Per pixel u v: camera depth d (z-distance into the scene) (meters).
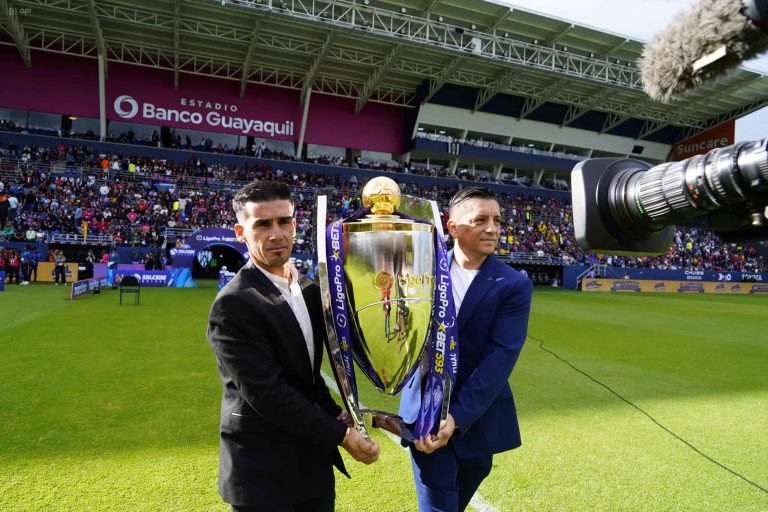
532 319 13.05
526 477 3.32
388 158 33.69
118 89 26.58
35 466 3.27
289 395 1.60
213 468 3.29
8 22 20.95
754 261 37.72
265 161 28.80
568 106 34.25
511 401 2.17
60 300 13.03
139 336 8.06
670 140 37.72
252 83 28.98
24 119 25.48
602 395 5.42
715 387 5.93
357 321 1.58
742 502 3.02
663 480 3.31
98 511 2.73
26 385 5.11
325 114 31.06
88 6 20.50
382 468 3.42
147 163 26.50
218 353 1.66
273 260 1.73
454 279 2.14
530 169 37.50
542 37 27.17
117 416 4.25
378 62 27.34
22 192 22.61
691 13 0.87
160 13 22.20
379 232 1.57
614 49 27.80
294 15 21.14
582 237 1.48
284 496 1.66
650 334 10.68
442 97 31.77
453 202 2.15
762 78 28.00
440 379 1.63
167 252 22.48
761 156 1.00
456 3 24.14
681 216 1.27
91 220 22.55
